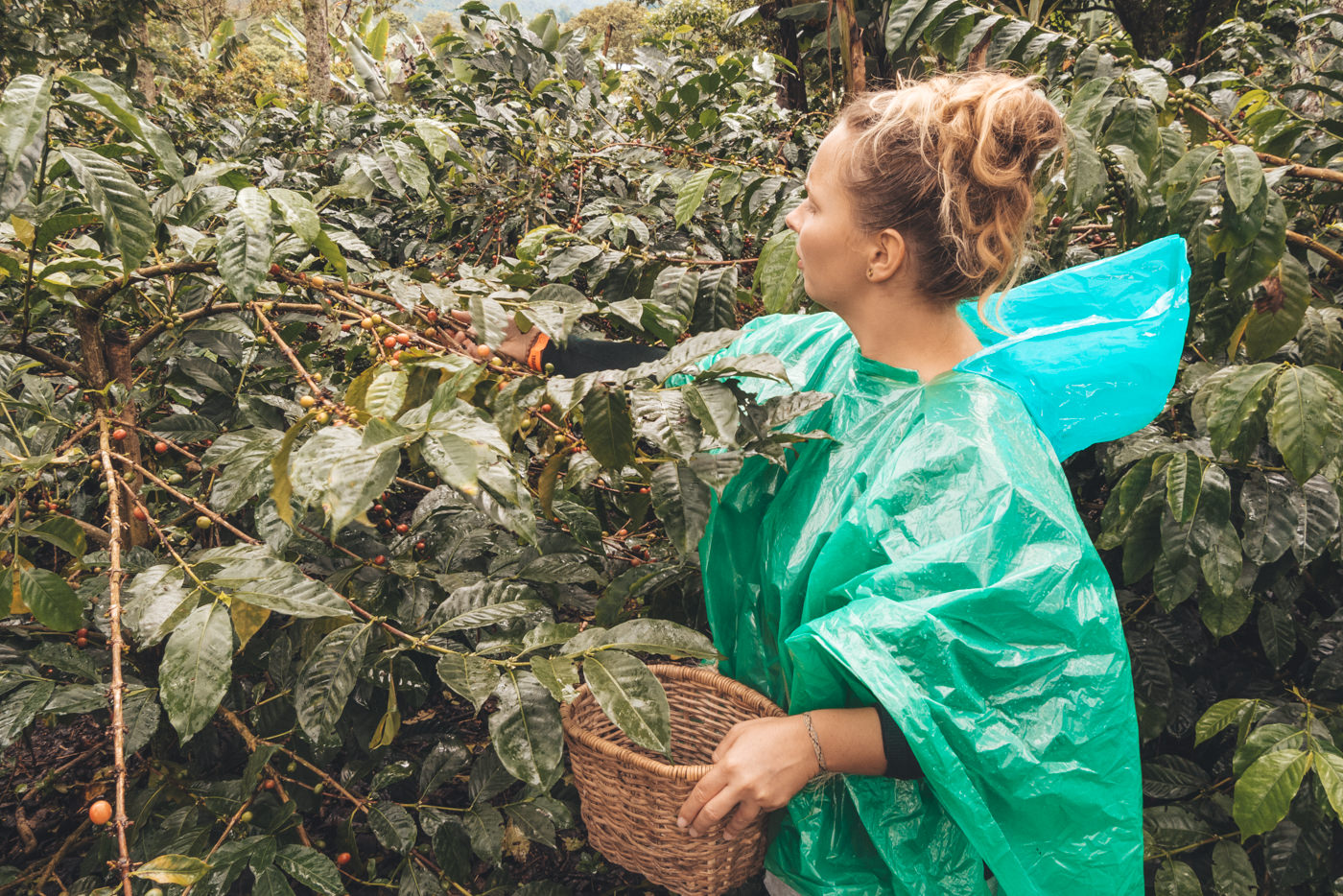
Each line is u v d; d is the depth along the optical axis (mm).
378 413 906
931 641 817
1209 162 1487
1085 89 1611
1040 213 1399
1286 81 2799
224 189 1342
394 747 1691
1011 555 842
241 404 1492
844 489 982
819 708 932
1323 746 1384
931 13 1812
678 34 3611
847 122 979
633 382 995
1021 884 857
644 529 1939
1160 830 1551
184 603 962
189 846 1292
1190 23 6922
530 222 2584
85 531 1476
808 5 3592
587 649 1008
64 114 2086
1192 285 1548
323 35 8320
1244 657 1923
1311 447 1301
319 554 1455
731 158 2477
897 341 1010
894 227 945
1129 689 875
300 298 1624
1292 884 1487
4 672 1228
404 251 2582
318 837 1817
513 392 1007
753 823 932
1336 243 1856
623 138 2867
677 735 1265
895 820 952
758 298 1882
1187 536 1463
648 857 1014
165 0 5324
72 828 1859
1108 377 1025
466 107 2770
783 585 1018
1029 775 836
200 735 1521
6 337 1501
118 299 1411
